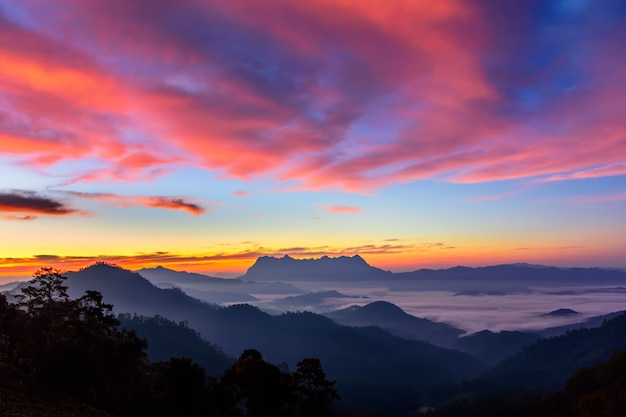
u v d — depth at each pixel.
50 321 50.47
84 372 47.56
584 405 56.53
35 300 51.88
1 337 59.44
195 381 43.31
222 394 44.84
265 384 43.06
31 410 39.19
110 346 51.44
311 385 44.62
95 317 53.31
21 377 47.62
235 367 45.59
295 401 44.22
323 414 43.12
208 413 43.78
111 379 51.59
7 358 56.72
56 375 47.62
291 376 45.31
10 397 41.03
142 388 55.59
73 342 49.62
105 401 51.44
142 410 53.34
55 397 45.03
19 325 54.66
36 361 50.31
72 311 52.50
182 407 42.31
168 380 42.97
